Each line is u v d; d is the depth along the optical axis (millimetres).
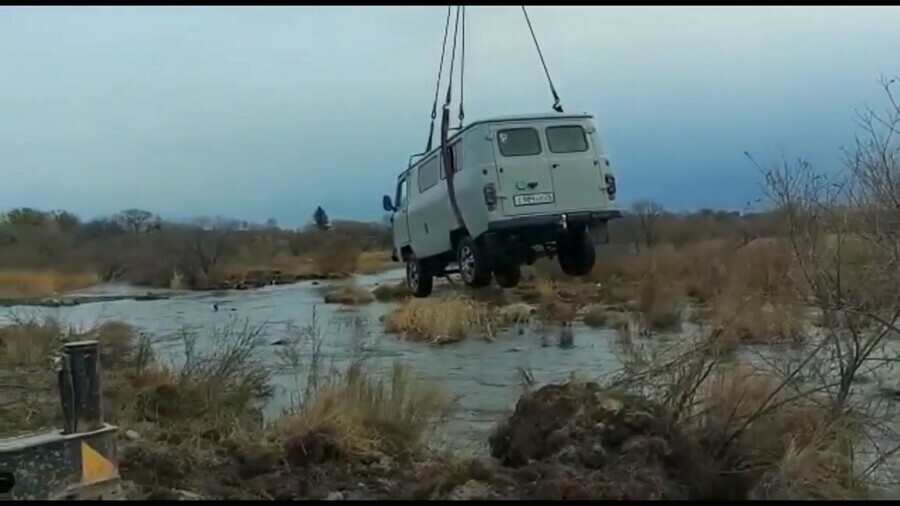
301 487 6371
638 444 6180
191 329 18969
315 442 7117
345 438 7277
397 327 17281
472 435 8102
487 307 19156
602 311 19125
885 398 7434
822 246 7555
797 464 6086
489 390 10703
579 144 13148
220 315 25031
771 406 6621
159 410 8766
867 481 6332
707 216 29766
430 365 12992
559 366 12531
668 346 9766
